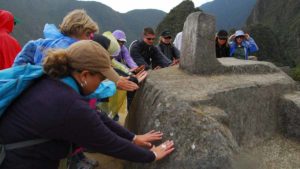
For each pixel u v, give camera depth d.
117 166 3.78
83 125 1.97
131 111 3.87
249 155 3.23
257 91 3.64
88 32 2.88
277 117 3.90
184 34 4.27
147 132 2.98
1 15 3.62
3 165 2.01
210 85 3.50
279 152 3.42
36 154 2.02
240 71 4.19
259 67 4.34
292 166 3.15
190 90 3.30
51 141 2.03
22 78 2.00
